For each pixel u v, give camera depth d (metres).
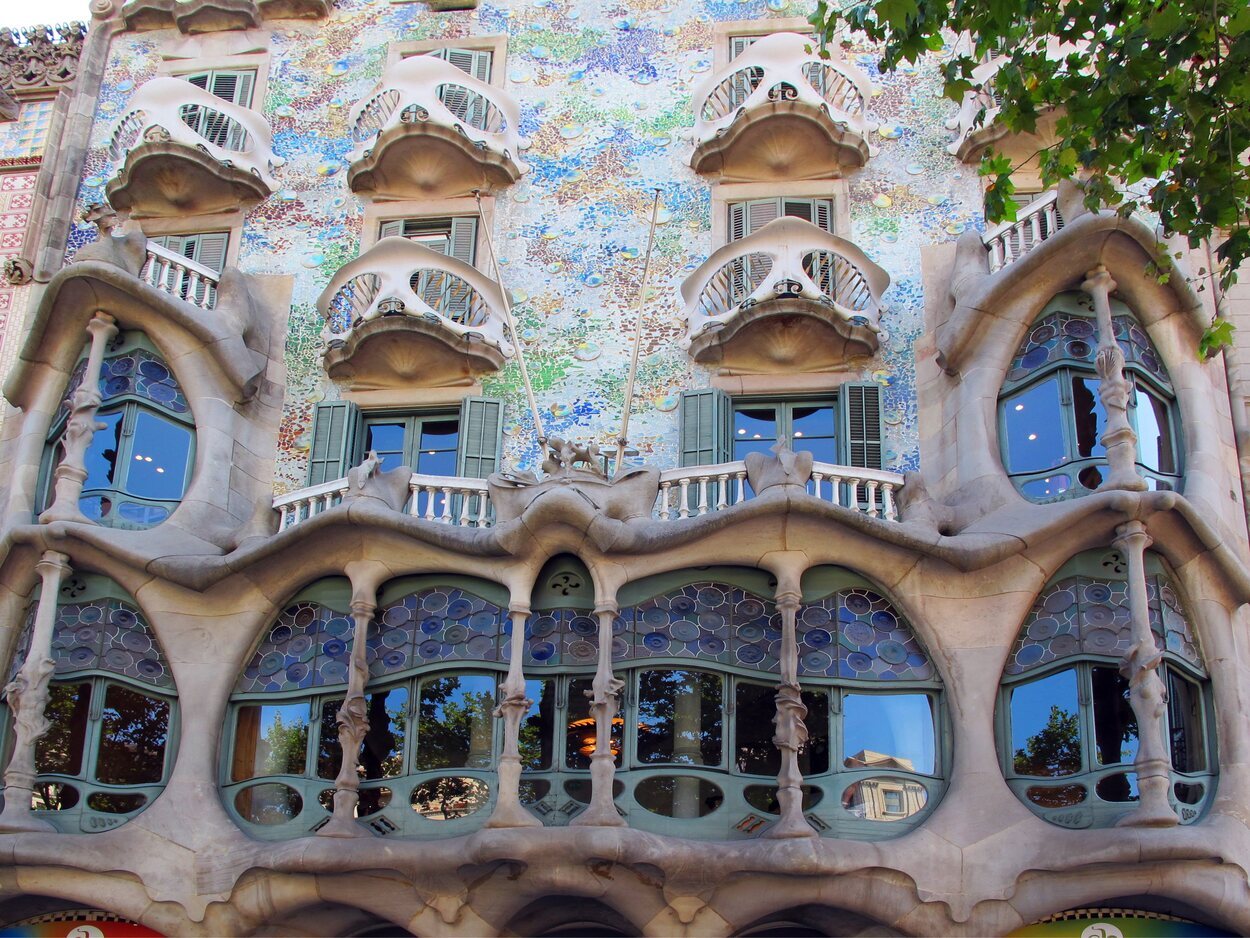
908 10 14.09
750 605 18.62
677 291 22.25
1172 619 18.02
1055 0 15.37
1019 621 18.19
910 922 16.97
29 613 19.75
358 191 23.53
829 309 20.61
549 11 25.03
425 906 17.41
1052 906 16.73
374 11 25.45
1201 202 15.16
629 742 17.84
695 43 24.41
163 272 21.48
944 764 17.97
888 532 18.11
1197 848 16.00
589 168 23.48
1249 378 20.89
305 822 18.28
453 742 18.19
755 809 17.66
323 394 22.08
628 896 17.02
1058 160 16.33
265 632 19.53
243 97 24.95
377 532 18.78
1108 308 19.19
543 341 22.11
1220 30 14.57
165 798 18.44
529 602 18.34
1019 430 19.50
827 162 22.80
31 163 25.03
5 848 17.55
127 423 20.39
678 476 19.08
